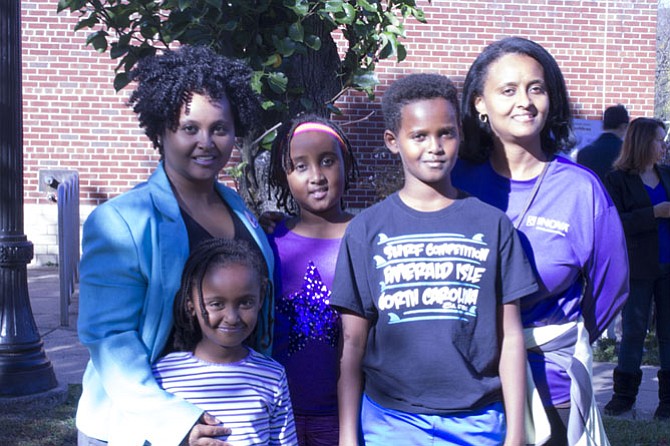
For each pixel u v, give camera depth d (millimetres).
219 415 2455
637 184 5664
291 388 2904
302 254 2971
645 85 12031
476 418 2502
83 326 2402
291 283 2939
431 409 2494
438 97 2564
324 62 4848
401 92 2586
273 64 4312
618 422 5539
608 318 2846
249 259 2496
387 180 10477
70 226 9609
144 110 2576
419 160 2549
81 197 11398
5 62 5738
